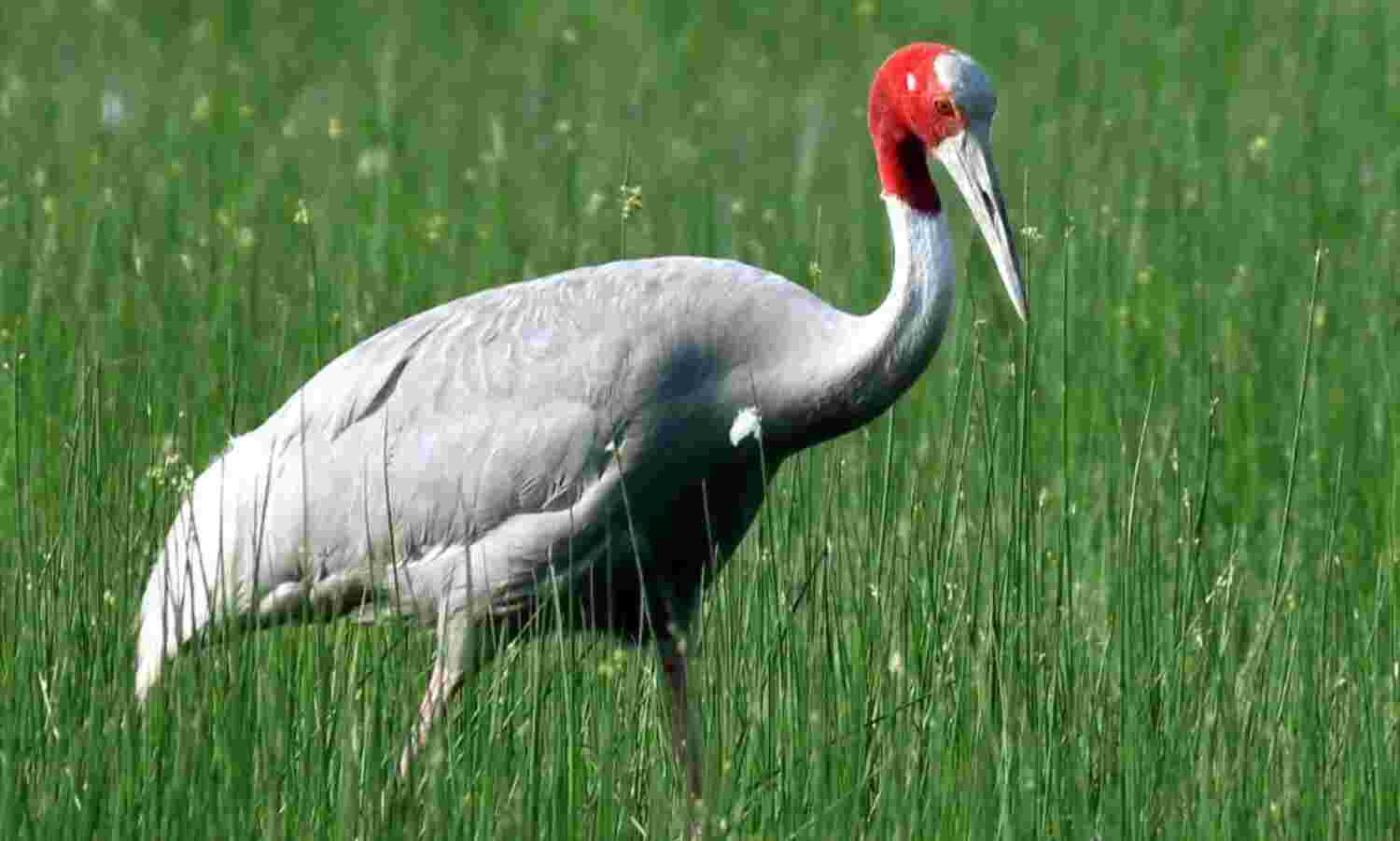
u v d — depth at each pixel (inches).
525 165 860.0
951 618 432.1
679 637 428.8
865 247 745.6
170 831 373.7
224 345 607.5
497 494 432.1
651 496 433.1
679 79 1079.6
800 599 416.2
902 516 519.8
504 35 1202.6
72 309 622.5
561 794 378.9
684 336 428.5
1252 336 646.5
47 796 376.8
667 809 391.2
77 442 444.5
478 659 438.9
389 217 744.3
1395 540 498.9
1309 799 392.8
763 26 1207.6
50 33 1121.4
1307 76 937.5
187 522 447.8
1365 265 688.4
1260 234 729.6
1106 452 563.8
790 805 390.0
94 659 404.2
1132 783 390.0
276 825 369.4
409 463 436.1
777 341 430.0
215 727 389.1
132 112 937.5
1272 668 436.5
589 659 436.1
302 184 805.2
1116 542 477.7
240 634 414.3
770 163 892.6
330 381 447.8
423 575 438.0
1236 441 591.2
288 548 441.7
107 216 698.8
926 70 435.8
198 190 781.3
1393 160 789.2
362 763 387.9
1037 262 708.0
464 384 436.5
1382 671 431.8
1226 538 529.3
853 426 437.7
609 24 1218.0
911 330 430.0
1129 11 1149.1
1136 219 697.6
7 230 689.0
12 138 821.2
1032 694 404.5
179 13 1208.8
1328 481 563.5
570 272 449.7
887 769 384.5
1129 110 922.1
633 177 828.0
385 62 1005.8
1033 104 965.8
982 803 383.6
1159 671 425.4
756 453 434.3
